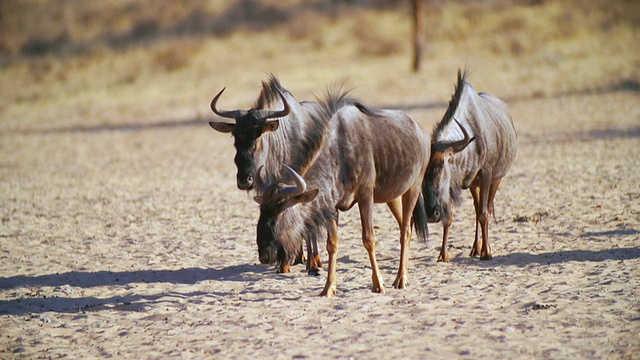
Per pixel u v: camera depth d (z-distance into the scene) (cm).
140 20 19000
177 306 3067
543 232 4097
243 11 18912
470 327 2614
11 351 2600
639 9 14812
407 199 3256
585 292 2950
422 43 13075
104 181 6650
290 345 2517
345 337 2570
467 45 14462
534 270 3341
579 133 7856
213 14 18975
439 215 3422
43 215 5231
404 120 3250
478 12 16338
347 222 4625
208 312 2952
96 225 4859
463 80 3694
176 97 12875
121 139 9694
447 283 3206
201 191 5962
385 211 4953
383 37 15300
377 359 2352
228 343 2572
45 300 3222
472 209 4856
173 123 10850
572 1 16000
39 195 6031
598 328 2536
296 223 2845
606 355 2291
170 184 6347
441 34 15412
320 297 3080
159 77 14675
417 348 2430
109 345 2623
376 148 3075
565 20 14850
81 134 10331
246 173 3312
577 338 2452
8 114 12725
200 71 14662
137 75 14912
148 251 4138
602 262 3400
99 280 3556
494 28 15250
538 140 7662
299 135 3544
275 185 2788
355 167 3003
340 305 2945
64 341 2697
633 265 3309
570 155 6631
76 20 19862
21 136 10400
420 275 3378
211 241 4319
